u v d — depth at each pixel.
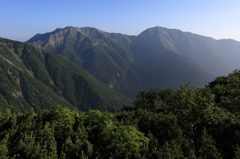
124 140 8.52
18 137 9.09
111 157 7.57
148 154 7.80
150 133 9.77
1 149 7.62
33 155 7.43
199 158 7.52
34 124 10.06
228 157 7.63
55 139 9.20
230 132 9.44
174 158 7.30
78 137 9.05
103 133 9.30
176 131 9.34
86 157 7.71
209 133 10.09
